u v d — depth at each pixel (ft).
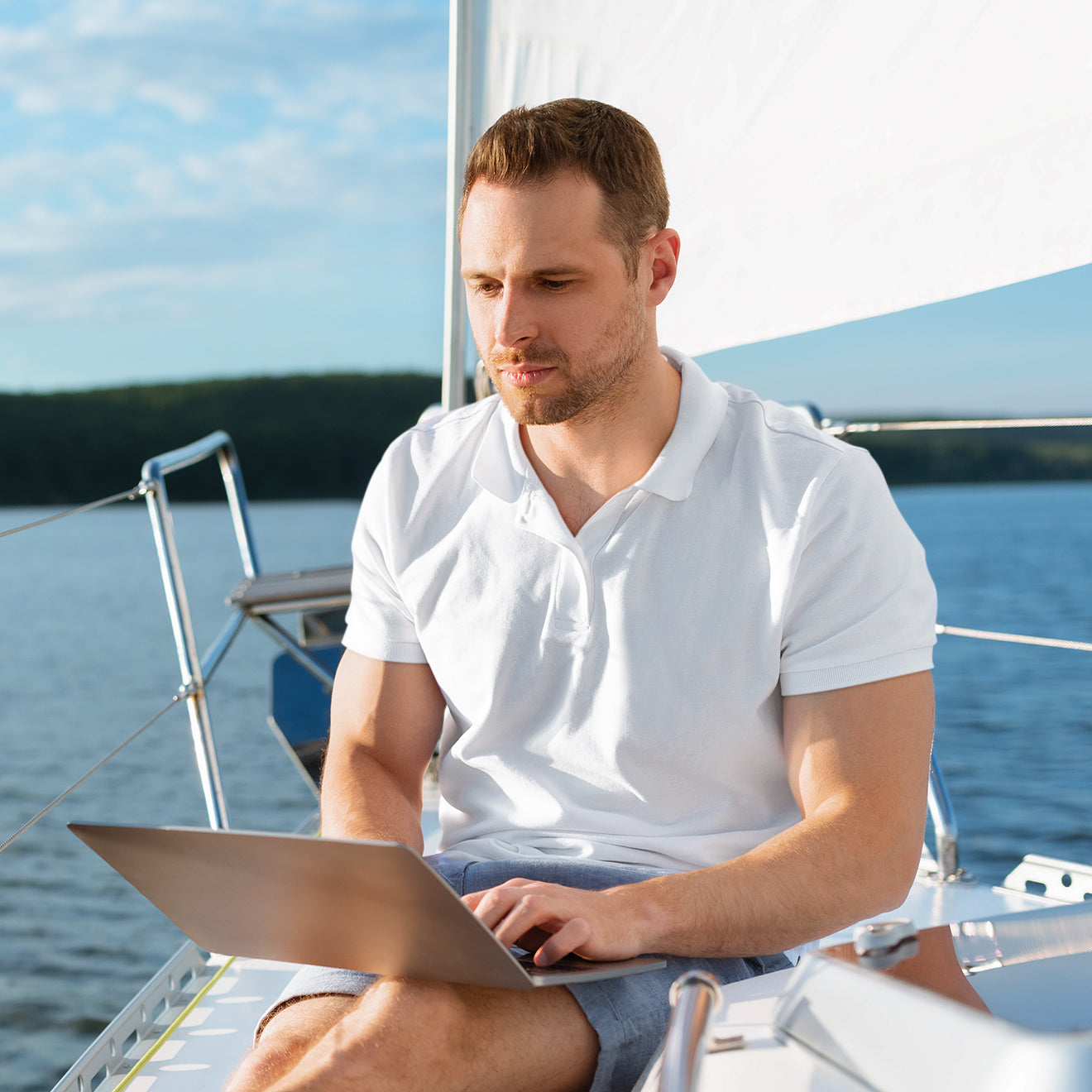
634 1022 2.69
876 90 4.79
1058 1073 1.65
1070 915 2.37
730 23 5.14
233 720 44.45
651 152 3.43
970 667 41.22
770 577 3.25
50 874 32.65
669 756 3.30
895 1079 1.88
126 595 65.05
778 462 3.36
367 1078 2.40
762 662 3.25
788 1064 2.09
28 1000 26.43
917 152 4.74
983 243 4.60
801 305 5.25
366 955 2.59
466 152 5.80
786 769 3.35
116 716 46.09
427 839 5.32
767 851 2.96
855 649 3.17
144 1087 3.54
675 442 3.40
